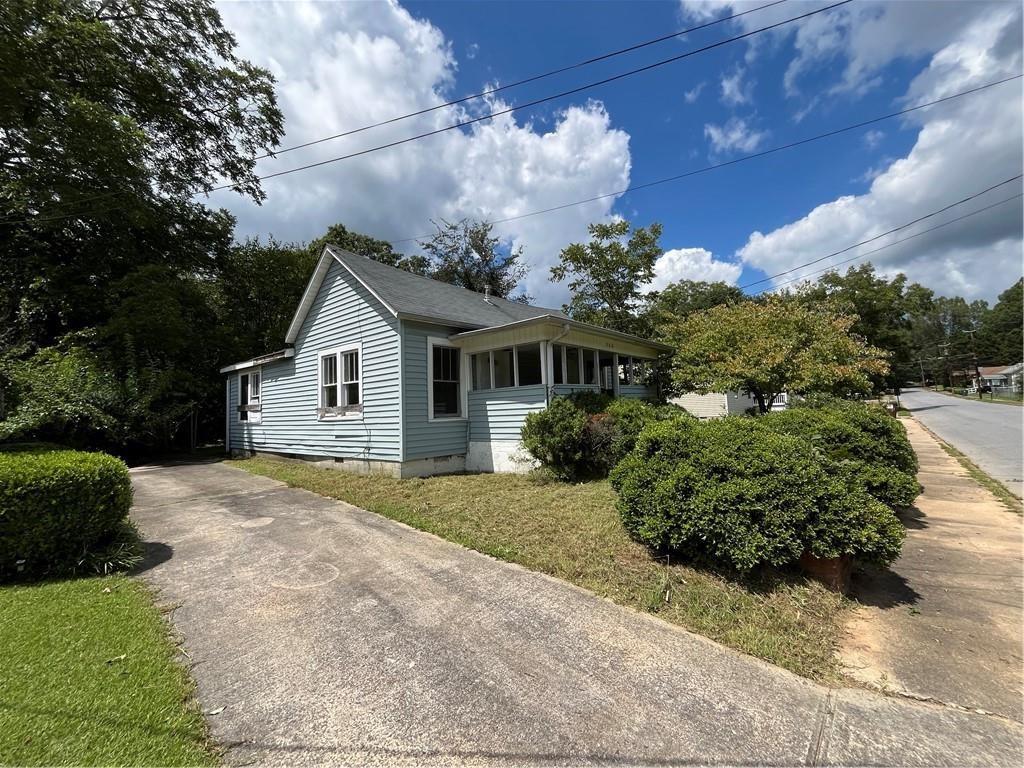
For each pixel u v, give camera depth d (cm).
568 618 308
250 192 1866
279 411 1248
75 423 1140
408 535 497
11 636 274
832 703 224
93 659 251
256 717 209
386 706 218
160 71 1406
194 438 1627
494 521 531
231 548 460
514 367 895
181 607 327
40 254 1456
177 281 1631
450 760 184
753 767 182
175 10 1416
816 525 342
